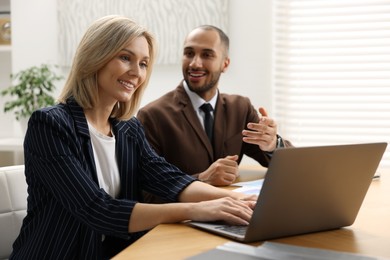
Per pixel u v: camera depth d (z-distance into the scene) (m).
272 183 1.11
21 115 3.79
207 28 2.46
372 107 3.46
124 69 1.57
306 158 1.12
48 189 1.49
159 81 3.79
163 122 2.32
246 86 3.62
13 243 1.63
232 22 3.62
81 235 1.47
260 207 1.13
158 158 1.77
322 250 1.09
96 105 1.61
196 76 2.40
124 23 1.59
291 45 3.58
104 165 1.63
